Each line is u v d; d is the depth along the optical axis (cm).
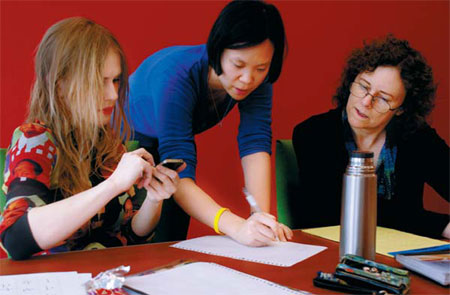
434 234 207
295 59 199
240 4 184
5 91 154
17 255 107
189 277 92
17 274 96
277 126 197
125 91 164
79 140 148
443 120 230
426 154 224
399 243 128
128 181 115
